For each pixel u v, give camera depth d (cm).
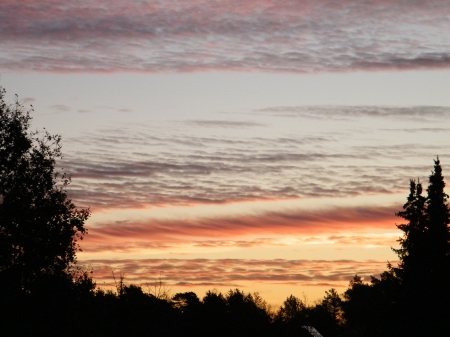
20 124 4416
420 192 6800
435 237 6316
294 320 9925
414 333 5934
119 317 5253
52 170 4516
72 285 4525
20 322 4200
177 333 6456
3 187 4303
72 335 4528
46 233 4412
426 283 5962
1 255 4238
